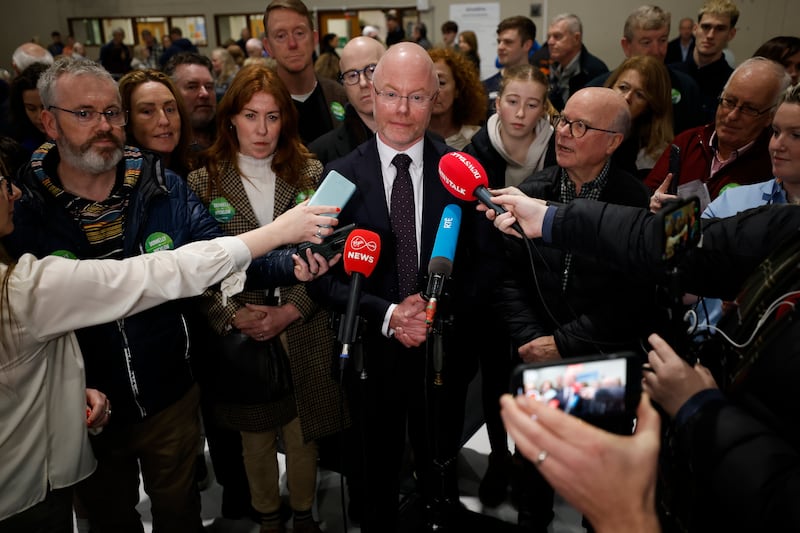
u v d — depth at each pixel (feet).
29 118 8.72
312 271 4.70
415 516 5.97
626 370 2.61
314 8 30.73
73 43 35.24
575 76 12.69
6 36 38.11
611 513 2.19
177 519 5.89
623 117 5.30
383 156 5.19
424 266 5.16
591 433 2.21
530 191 5.84
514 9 28.32
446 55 8.54
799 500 2.33
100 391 5.04
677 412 3.05
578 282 5.33
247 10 33.65
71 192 5.10
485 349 6.74
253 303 6.05
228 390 5.98
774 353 2.80
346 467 6.08
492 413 6.92
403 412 5.47
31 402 4.03
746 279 3.72
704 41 11.81
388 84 4.80
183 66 8.38
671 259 3.39
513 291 5.89
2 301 3.69
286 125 6.10
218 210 6.03
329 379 6.17
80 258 5.04
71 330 4.03
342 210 5.13
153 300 4.16
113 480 5.50
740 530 2.57
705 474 2.76
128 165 5.32
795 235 3.07
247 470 6.40
